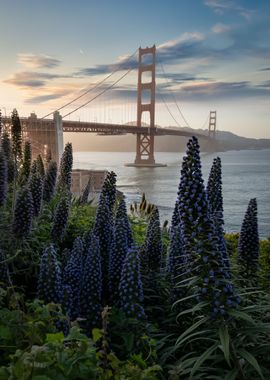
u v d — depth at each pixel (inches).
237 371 122.1
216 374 133.3
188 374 137.3
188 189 131.6
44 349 82.4
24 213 200.8
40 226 248.8
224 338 117.3
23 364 80.6
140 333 142.0
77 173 1717.5
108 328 140.1
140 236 309.1
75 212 314.3
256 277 217.9
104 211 207.0
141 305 161.0
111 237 206.2
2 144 316.8
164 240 302.8
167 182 4820.4
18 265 204.4
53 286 139.9
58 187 337.4
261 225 2401.6
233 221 2500.0
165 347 156.6
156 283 187.8
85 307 147.6
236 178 6003.9
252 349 133.2
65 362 85.0
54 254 145.4
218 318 126.2
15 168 287.7
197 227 131.0
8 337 106.4
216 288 127.0
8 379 79.4
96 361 91.0
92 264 150.8
